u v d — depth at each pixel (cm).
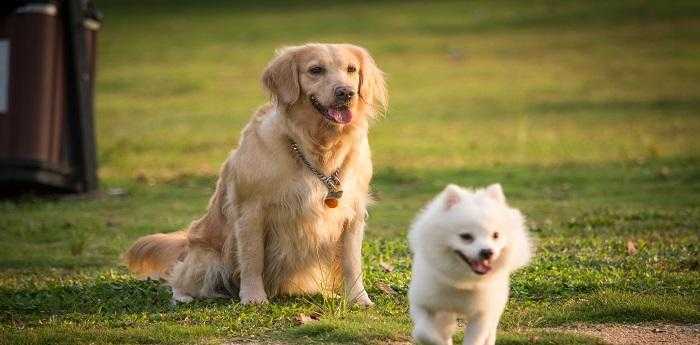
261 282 891
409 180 1959
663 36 4391
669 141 2442
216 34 4822
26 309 880
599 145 2414
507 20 4947
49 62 1652
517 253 665
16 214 1568
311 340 732
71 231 1413
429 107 3177
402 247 1151
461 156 2297
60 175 1705
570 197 1686
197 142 2581
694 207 1495
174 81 3753
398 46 4384
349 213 890
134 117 3080
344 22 5022
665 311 777
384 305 849
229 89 3584
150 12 5553
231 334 757
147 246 993
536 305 826
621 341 717
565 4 5266
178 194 1830
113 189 1859
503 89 3475
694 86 3391
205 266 927
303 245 879
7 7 1622
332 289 907
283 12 5412
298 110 873
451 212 646
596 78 3625
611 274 938
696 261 981
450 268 646
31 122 1630
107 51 4450
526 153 2322
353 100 862
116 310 869
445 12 5216
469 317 666
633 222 1326
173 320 813
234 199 898
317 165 874
